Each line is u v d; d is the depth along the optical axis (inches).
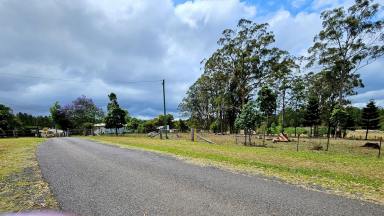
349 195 220.7
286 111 2150.6
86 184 258.1
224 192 227.8
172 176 293.6
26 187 249.1
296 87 1867.6
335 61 1469.0
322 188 243.3
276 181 270.5
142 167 353.1
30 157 469.7
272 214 175.8
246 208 187.2
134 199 209.0
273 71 1683.1
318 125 1942.7
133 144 767.7
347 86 1588.3
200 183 260.5
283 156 486.9
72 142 900.0
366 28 1370.6
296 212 179.5
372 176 301.7
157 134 1515.7
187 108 2711.6
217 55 1758.1
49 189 240.7
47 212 182.4
